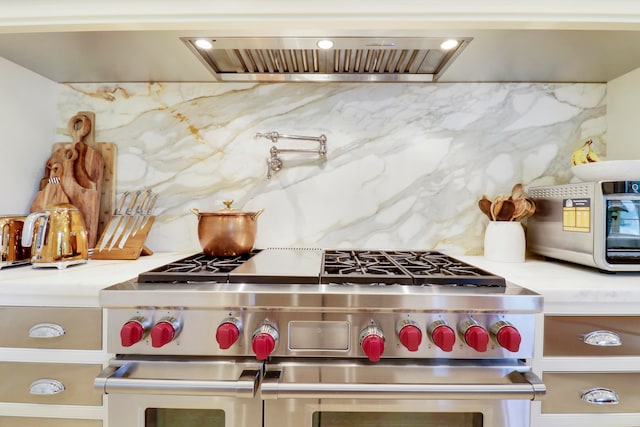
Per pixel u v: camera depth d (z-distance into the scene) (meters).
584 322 0.78
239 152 1.31
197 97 1.31
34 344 0.79
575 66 1.14
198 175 1.32
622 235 0.90
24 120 1.18
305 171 1.31
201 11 0.81
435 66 1.17
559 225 1.06
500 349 0.71
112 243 1.16
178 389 0.68
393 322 0.71
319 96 1.30
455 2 0.80
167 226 1.32
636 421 0.78
